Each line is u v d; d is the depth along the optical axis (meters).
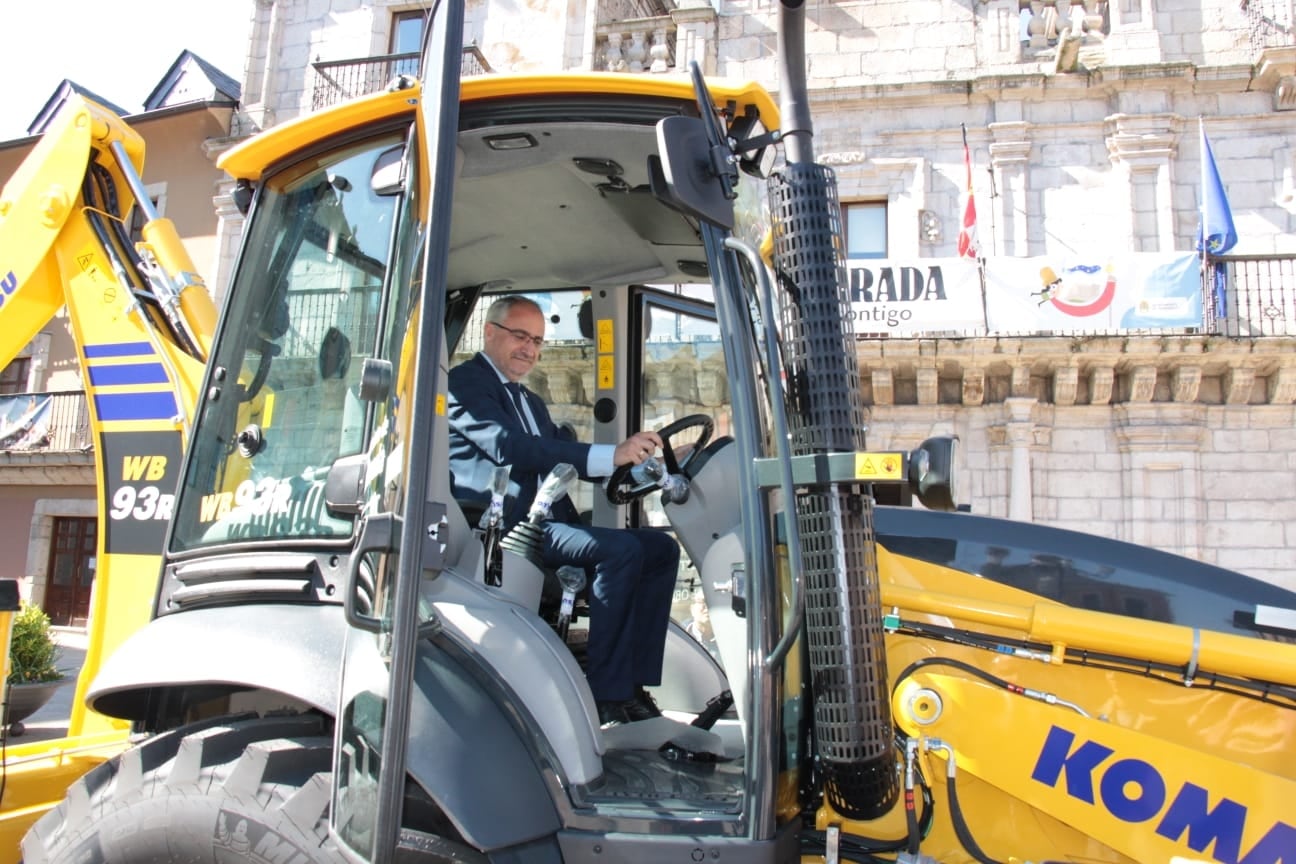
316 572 2.18
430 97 1.97
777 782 1.99
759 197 2.65
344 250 2.37
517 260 3.42
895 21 15.29
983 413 14.20
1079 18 14.95
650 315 3.58
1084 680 2.36
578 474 2.67
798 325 2.21
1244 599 2.47
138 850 2.05
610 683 2.51
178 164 18.44
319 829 1.96
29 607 5.68
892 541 2.68
